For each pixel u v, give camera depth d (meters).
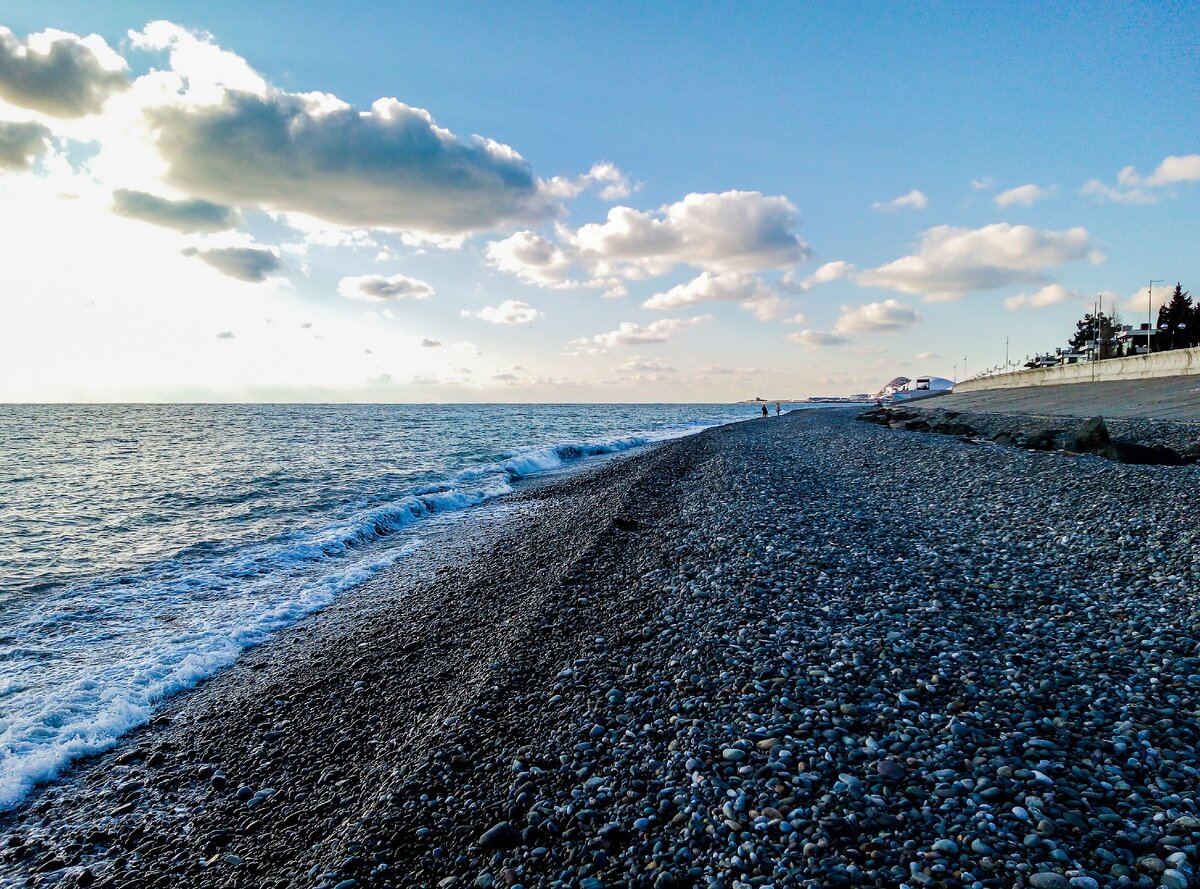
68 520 19.86
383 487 26.89
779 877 3.92
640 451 43.88
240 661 9.67
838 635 7.58
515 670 7.62
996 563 10.36
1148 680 6.12
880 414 65.25
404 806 5.19
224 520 19.83
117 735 7.52
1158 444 21.03
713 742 5.50
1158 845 3.96
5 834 5.81
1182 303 81.12
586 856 4.38
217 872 5.00
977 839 4.10
